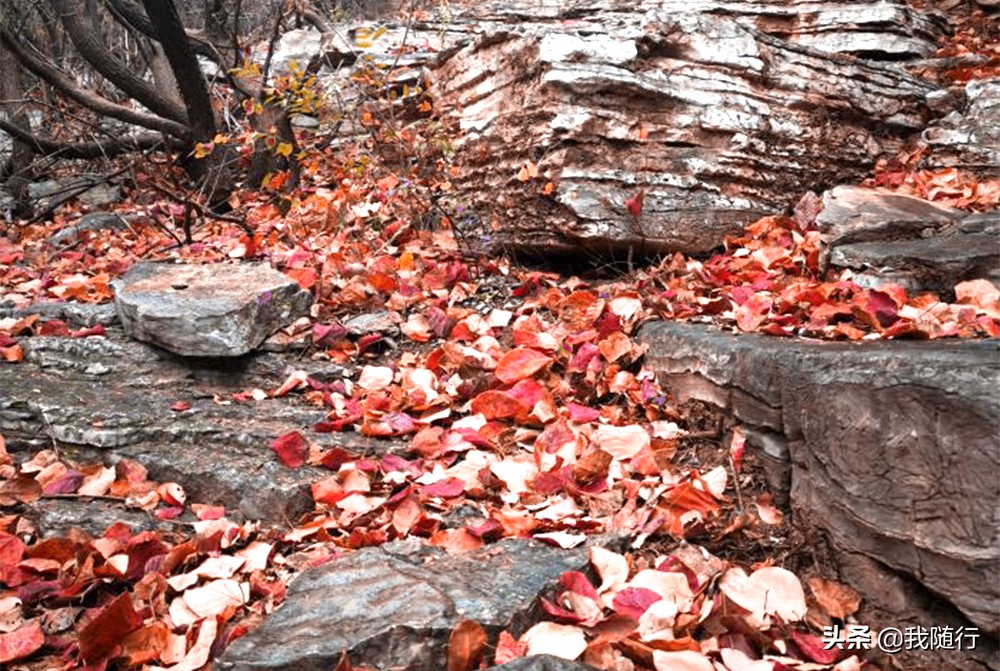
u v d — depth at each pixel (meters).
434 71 5.48
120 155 8.21
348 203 5.37
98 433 3.01
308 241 4.98
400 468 2.88
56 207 6.98
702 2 6.29
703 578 2.31
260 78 7.29
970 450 1.84
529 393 3.18
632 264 4.11
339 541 2.57
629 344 3.28
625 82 4.03
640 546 2.47
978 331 2.76
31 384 3.33
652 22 4.24
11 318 3.99
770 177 4.27
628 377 3.19
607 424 3.05
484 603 2.08
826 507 2.31
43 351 3.58
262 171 6.65
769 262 3.79
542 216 4.13
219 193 6.59
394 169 5.74
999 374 1.85
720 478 2.65
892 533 2.04
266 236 5.26
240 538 2.64
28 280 4.99
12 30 7.74
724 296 3.52
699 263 3.94
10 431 3.08
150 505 2.77
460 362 3.40
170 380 3.45
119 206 7.16
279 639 2.02
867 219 3.70
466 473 2.87
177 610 2.33
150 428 3.06
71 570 2.50
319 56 6.96
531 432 3.07
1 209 7.17
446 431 3.14
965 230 3.59
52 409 3.11
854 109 4.58
